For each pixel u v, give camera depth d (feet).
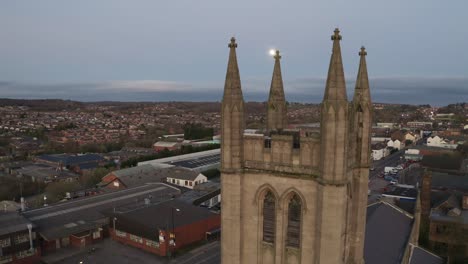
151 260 312.71
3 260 293.64
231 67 95.66
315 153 90.07
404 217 219.82
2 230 297.53
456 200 336.70
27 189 524.93
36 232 317.01
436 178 449.89
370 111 106.22
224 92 96.53
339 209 86.58
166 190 472.85
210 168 622.54
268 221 100.01
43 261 310.45
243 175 100.01
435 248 295.28
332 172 85.66
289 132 109.81
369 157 107.76
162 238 320.29
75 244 344.08
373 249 153.17
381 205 222.48
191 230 346.13
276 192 96.27
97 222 356.79
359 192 108.17
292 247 96.84
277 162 95.04
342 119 84.07
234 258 101.71
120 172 540.11
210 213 376.07
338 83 83.71
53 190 498.69
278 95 115.14
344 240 97.09
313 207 92.17
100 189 523.29
